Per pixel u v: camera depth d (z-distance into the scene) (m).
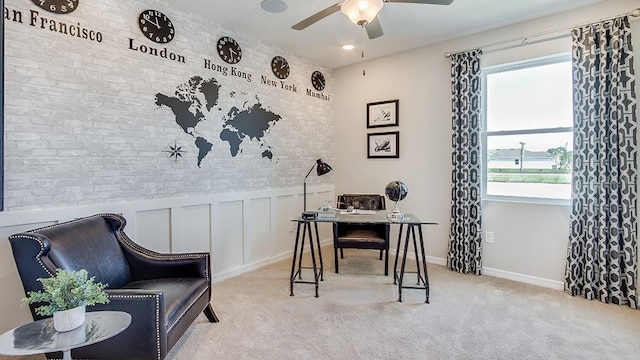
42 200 2.24
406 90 4.14
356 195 4.07
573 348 2.12
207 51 3.23
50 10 2.24
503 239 3.46
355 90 4.64
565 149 3.15
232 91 3.48
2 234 2.07
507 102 3.48
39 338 1.38
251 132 3.71
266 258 3.94
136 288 2.12
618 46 2.72
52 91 2.26
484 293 3.02
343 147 4.80
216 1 2.86
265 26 3.39
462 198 3.59
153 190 2.85
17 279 2.14
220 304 2.81
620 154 2.72
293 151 4.26
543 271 3.22
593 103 2.83
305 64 4.39
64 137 2.33
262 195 3.85
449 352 2.09
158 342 1.70
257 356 2.05
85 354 1.73
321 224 4.80
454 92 3.65
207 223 3.29
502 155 3.51
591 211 2.84
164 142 2.92
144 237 2.81
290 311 2.67
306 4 2.91
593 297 2.85
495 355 2.05
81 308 1.49
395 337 2.27
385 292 3.06
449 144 3.80
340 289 3.14
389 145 4.31
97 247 2.14
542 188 3.28
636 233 2.70
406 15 3.12
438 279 3.39
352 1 2.14
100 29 2.49
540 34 3.16
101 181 2.53
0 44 1.99
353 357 2.04
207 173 3.28
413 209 4.12
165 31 2.88
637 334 2.28
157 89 2.85
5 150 2.07
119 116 2.61
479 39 3.55
